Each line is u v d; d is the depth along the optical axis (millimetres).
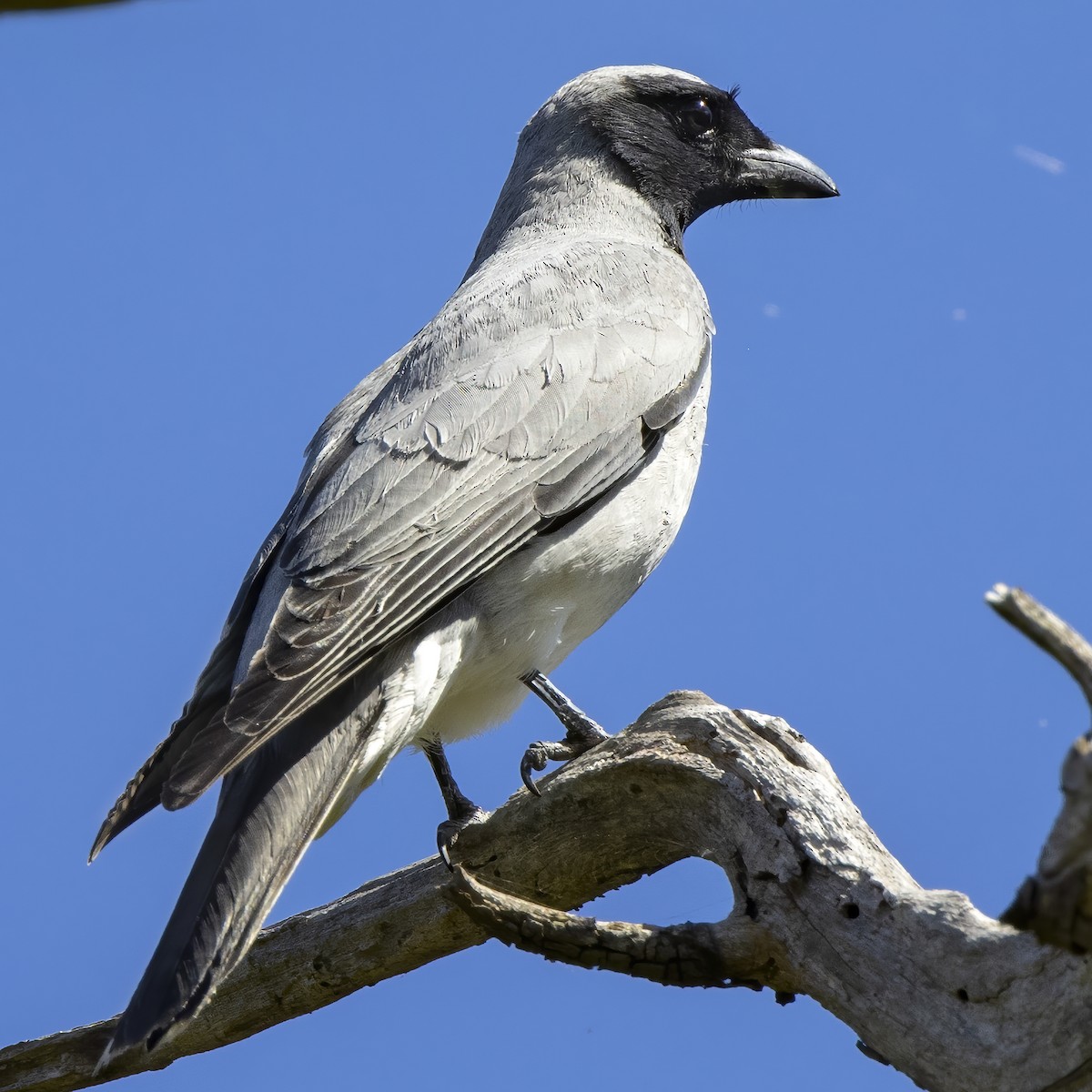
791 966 7609
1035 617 4895
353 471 9727
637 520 10398
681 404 10641
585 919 7922
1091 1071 6473
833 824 7609
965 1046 6824
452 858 9180
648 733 8516
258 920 8047
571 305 10656
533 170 12680
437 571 9508
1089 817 4996
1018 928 5543
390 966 9359
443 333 10539
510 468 9914
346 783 8883
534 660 10062
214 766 7941
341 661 8852
